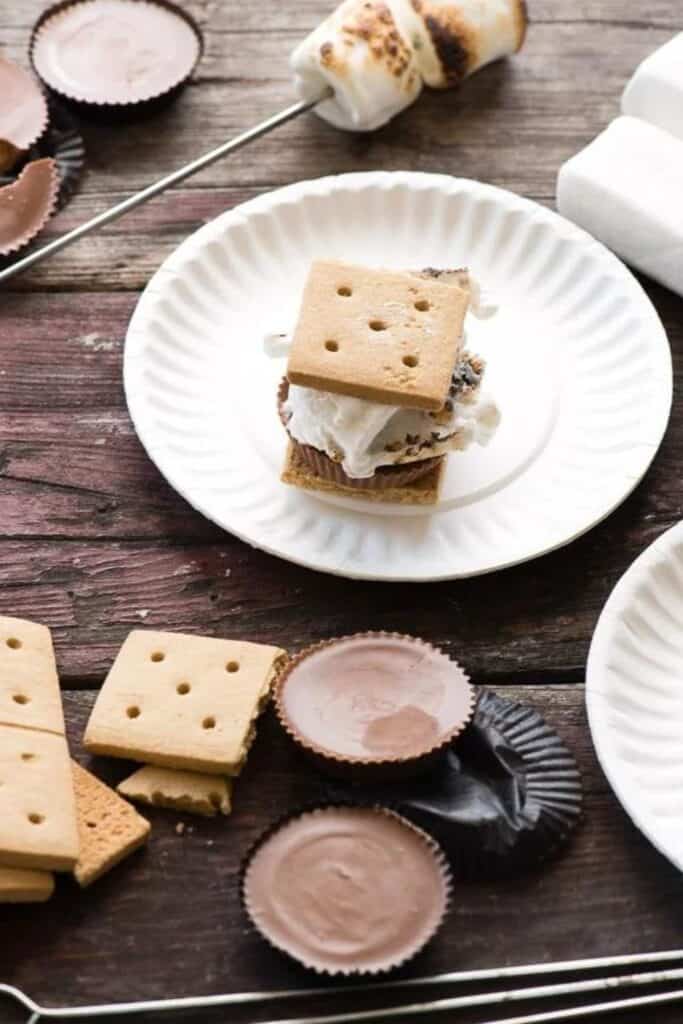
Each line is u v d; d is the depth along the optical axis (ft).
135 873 1.93
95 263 2.34
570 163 2.33
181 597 2.10
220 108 2.49
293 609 2.09
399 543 2.09
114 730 1.95
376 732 1.94
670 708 1.99
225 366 2.23
